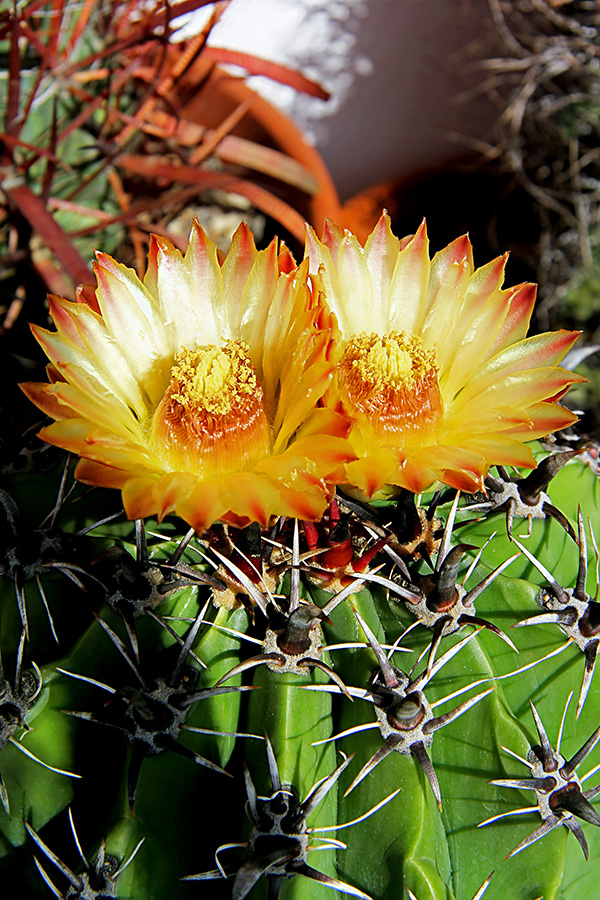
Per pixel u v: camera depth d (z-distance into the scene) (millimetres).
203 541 274
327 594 274
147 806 266
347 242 280
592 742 275
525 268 597
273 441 274
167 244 278
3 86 404
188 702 264
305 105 646
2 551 289
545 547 296
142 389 278
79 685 279
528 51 567
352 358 273
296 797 260
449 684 276
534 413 266
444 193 590
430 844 267
